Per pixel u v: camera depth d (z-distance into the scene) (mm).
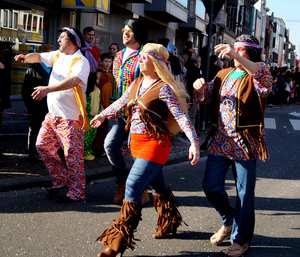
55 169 4543
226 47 2941
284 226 4047
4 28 9336
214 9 9375
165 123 3225
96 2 9211
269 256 3354
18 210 4160
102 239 3080
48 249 3305
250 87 3178
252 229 3365
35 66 5746
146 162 3127
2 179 4902
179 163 6922
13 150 6465
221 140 3312
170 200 3557
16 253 3203
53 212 4160
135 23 4258
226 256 3309
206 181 3363
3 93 5781
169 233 3658
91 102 6133
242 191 3283
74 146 4418
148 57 3158
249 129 3209
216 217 4246
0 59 9344
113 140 4309
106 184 5363
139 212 3115
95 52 7504
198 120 9000
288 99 20312
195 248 3455
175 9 15508
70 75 4242
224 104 3264
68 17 10555
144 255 3285
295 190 5434
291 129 11188
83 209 4301
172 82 3182
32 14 9891
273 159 7426
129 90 3377
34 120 5789
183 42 20703
